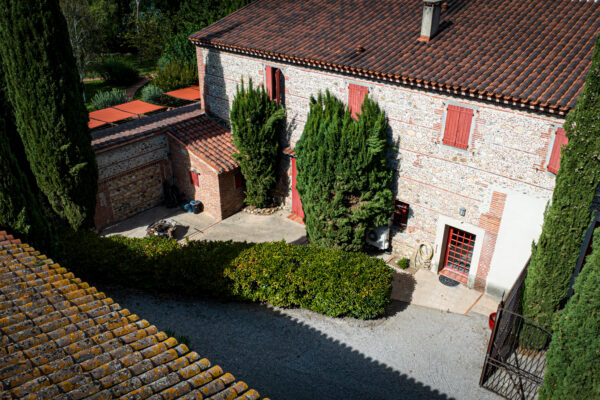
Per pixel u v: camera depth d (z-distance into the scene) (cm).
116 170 2070
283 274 1523
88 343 711
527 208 1460
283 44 1906
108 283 1628
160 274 1556
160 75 3497
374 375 1316
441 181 1622
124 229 2105
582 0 1608
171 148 2244
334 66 1703
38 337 710
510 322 1331
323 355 1379
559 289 1263
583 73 1344
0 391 590
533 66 1424
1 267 935
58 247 1314
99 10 4569
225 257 1580
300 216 2189
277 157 2131
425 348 1422
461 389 1275
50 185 1761
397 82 1580
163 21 4725
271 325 1490
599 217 1356
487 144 1470
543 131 1348
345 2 2081
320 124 1702
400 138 1662
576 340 916
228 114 2273
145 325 782
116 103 3241
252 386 1255
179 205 2308
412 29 1766
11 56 1581
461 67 1504
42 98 1627
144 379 649
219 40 2084
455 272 1764
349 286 1485
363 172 1672
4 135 1157
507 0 1741
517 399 1227
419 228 1756
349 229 1761
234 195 2211
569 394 955
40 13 1542
